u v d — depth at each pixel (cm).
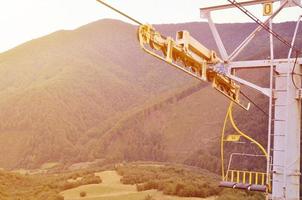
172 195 7056
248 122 11894
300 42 15362
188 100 17562
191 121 15738
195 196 6838
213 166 10762
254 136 10938
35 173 12950
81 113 19200
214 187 6938
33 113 18325
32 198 7762
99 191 8025
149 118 17212
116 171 10156
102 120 19338
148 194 7100
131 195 7381
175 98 18138
